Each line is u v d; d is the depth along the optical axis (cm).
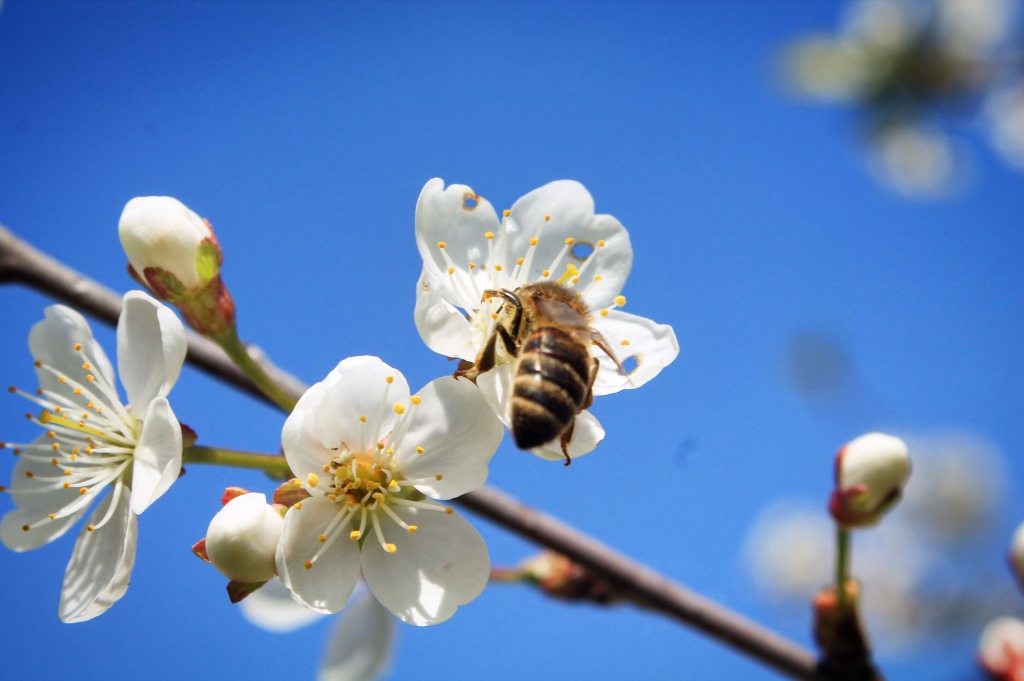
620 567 22
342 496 19
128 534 19
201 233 20
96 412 20
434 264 19
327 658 24
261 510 19
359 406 19
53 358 21
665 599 22
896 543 38
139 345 20
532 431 18
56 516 20
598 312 20
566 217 21
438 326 19
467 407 19
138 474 19
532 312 19
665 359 20
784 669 22
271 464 20
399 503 19
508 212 20
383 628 24
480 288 20
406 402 19
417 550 19
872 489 21
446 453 19
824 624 21
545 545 22
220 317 20
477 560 19
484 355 19
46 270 21
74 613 20
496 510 22
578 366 19
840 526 21
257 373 20
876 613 36
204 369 21
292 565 19
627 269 20
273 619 24
